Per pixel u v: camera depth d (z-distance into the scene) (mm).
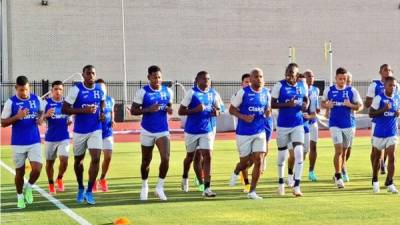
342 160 12281
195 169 11367
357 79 45125
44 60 40469
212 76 43156
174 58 42562
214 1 43062
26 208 9625
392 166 11000
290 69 10633
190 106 10594
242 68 43594
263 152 10406
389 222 8266
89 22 41094
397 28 45750
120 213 9078
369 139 24281
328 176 13445
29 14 40219
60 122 11227
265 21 43812
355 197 10477
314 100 12562
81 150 10078
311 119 12578
